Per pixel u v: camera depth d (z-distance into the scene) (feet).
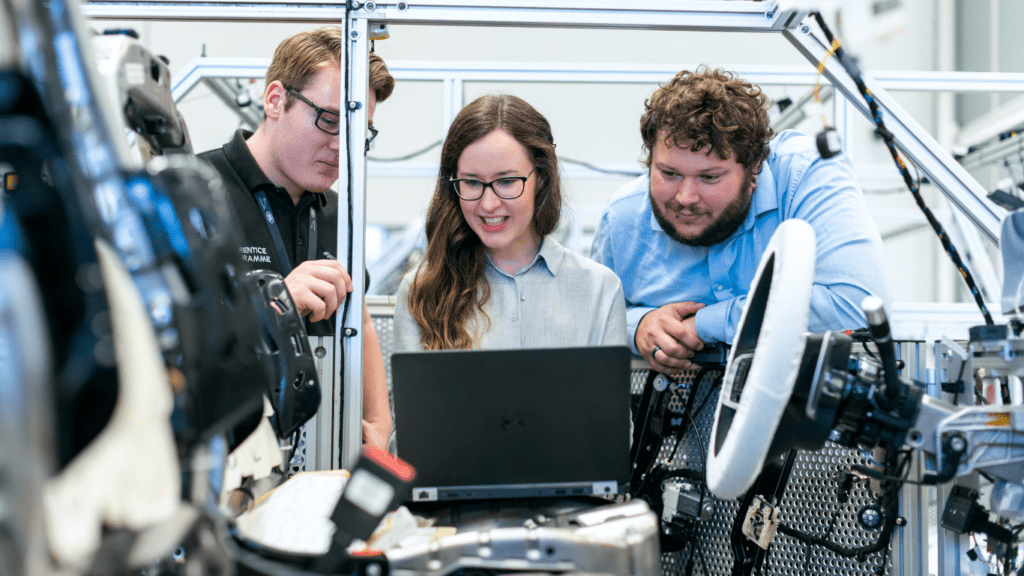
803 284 2.77
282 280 3.38
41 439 1.59
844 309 4.64
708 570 4.51
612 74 7.71
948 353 4.05
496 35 16.61
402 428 3.11
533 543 2.73
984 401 3.71
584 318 4.92
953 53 15.79
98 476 1.86
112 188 2.10
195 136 16.03
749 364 3.22
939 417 3.00
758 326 3.32
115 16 4.14
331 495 3.04
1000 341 3.22
